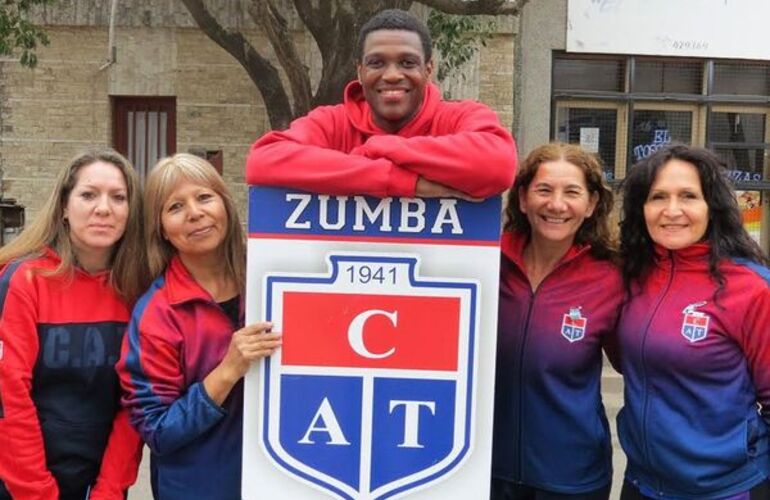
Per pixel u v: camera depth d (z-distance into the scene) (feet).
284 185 6.81
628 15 27.25
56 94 26.48
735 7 27.50
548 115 27.53
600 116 28.19
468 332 6.89
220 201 7.66
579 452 8.06
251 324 6.95
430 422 6.95
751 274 7.55
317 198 6.84
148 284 7.93
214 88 26.32
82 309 7.75
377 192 6.66
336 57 19.86
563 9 27.12
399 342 6.91
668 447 7.56
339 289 6.90
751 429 7.53
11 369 7.35
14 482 7.39
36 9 25.88
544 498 8.14
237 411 7.43
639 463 7.89
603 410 8.49
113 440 7.89
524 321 8.11
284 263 6.90
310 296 6.92
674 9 27.37
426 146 6.58
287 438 6.98
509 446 8.25
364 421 6.96
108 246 7.84
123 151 27.04
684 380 7.54
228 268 7.83
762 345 7.45
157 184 7.61
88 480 7.86
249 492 7.02
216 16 25.72
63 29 26.23
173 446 7.23
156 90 26.40
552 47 27.25
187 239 7.55
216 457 7.42
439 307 6.89
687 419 7.54
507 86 26.58
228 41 21.11
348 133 7.50
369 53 7.15
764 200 29.22
